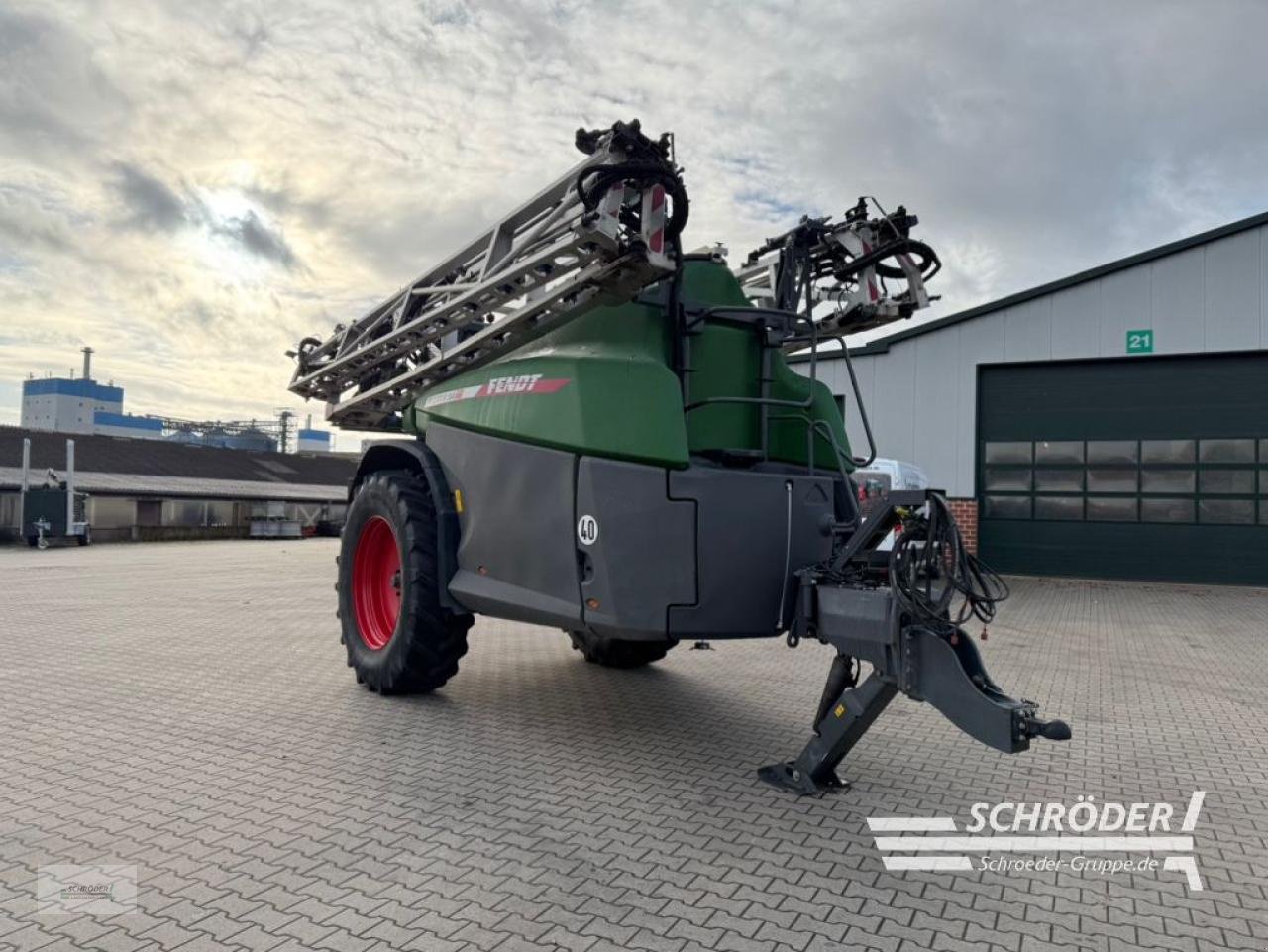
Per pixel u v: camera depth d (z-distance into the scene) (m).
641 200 4.41
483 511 5.22
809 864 3.44
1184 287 14.69
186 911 2.96
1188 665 7.82
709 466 4.51
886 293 5.68
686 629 4.26
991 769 4.68
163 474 38.62
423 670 5.72
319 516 39.50
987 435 16.31
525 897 3.11
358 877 3.25
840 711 4.11
